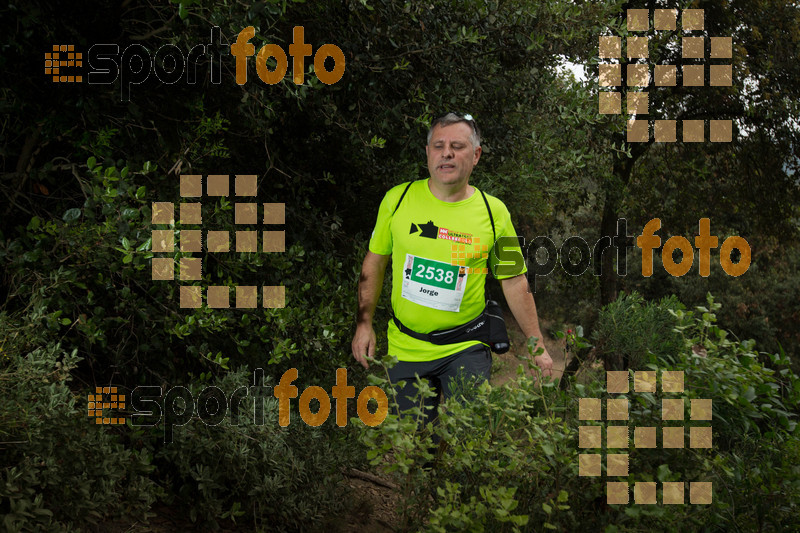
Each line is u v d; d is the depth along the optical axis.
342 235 4.06
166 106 3.22
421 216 2.93
